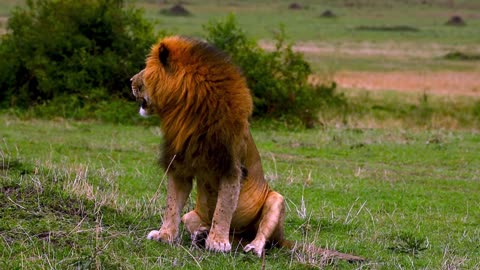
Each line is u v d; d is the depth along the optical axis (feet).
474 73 146.92
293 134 69.26
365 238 33.83
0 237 26.53
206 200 29.01
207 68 27.14
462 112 87.71
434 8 380.17
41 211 29.37
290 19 296.92
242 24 259.39
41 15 79.66
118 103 73.92
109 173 43.57
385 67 152.35
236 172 27.68
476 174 54.03
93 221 30.04
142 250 27.30
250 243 28.37
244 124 27.84
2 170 37.91
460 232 37.01
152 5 321.32
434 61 168.04
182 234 29.60
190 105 27.09
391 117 82.12
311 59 162.30
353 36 236.22
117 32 78.28
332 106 82.64
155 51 27.48
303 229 34.53
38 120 71.46
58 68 76.69
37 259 25.22
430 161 58.18
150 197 37.88
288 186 45.19
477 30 281.33
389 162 57.31
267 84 74.79
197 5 334.65
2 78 77.10
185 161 27.76
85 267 24.75
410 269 28.96
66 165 43.55
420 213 41.27
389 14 347.15
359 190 45.88
